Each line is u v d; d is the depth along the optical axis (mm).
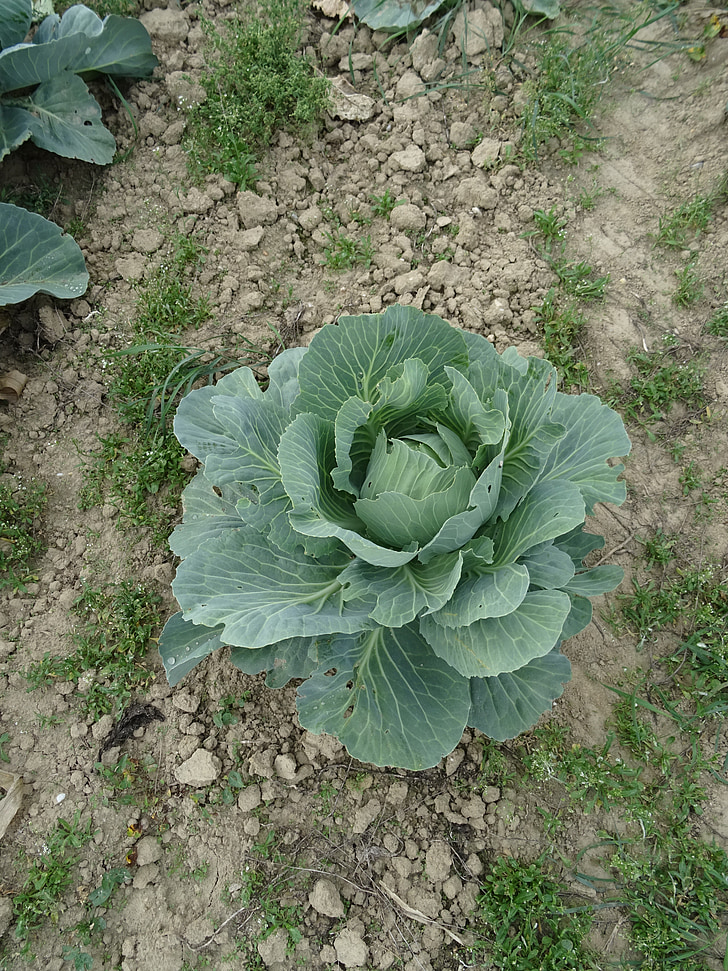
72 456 1138
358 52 1366
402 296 1230
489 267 1245
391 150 1309
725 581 1097
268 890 947
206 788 987
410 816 988
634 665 1073
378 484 796
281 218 1280
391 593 777
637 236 1259
